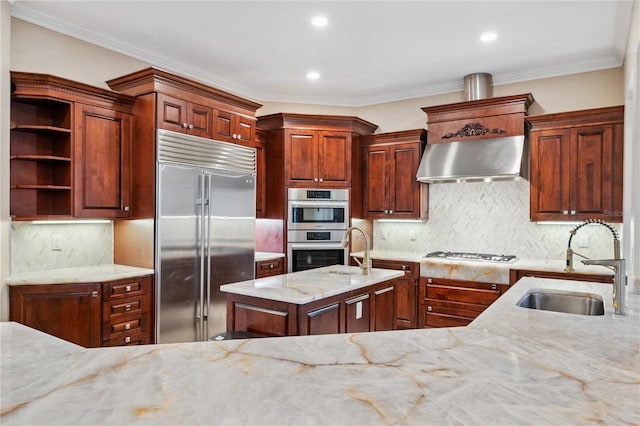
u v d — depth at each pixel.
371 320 2.97
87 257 3.63
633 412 0.76
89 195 3.29
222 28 3.48
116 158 3.46
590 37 3.59
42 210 3.32
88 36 3.54
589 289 2.34
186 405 0.77
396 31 3.51
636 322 1.57
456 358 1.03
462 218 4.86
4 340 1.19
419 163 4.79
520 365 0.99
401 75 4.62
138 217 3.54
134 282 3.30
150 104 3.44
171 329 3.52
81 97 3.23
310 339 1.19
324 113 5.54
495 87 4.66
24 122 3.19
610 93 4.09
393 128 5.36
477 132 4.44
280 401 0.79
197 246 3.73
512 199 4.57
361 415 0.73
